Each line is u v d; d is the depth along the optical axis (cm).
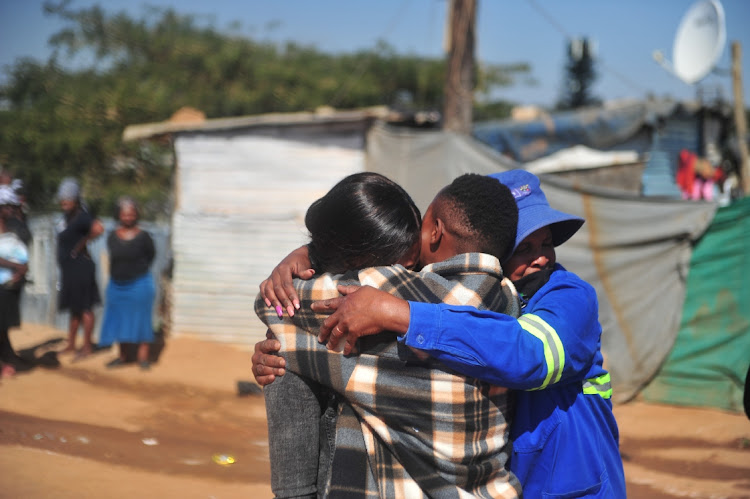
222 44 1820
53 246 972
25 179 1479
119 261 766
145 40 1769
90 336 817
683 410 686
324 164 945
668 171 1264
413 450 153
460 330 148
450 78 988
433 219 173
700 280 703
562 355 158
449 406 152
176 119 1010
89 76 1703
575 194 725
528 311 173
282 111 1769
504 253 178
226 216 945
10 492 370
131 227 772
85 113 1569
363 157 939
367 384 153
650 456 560
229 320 943
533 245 186
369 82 1833
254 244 943
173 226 951
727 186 1299
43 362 775
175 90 1722
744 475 511
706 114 1345
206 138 962
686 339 704
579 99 4356
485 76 1950
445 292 158
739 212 684
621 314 711
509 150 1114
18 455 439
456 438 153
